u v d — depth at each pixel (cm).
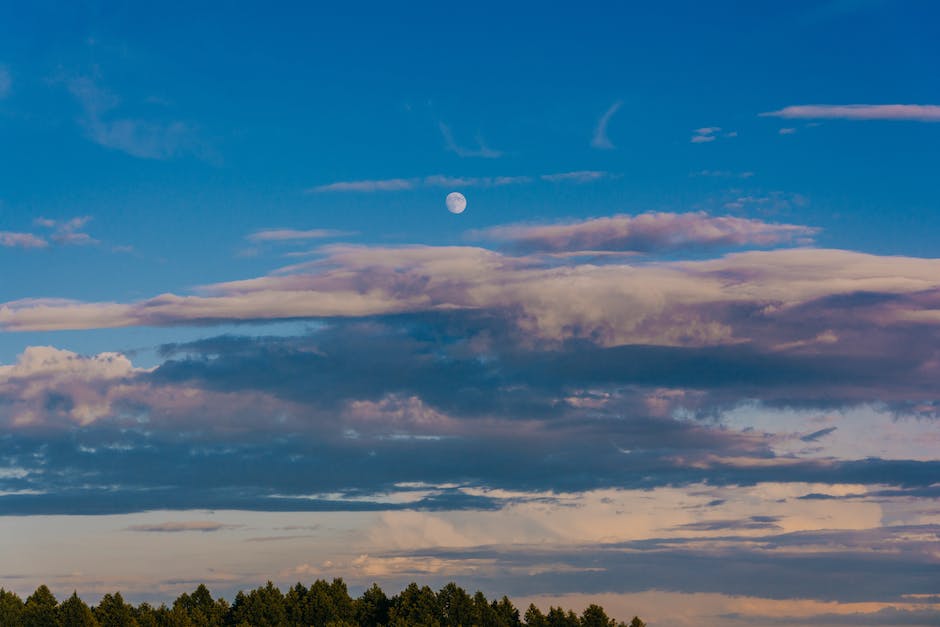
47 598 13125
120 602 13338
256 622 13462
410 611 13475
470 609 13488
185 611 13412
